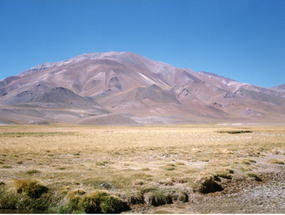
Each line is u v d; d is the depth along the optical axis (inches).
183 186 807.7
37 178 806.5
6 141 2170.3
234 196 792.3
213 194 802.8
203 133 3659.0
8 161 1145.4
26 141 2219.5
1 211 630.5
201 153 1590.8
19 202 661.3
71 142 2204.7
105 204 657.0
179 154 1549.0
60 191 701.9
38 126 5925.2
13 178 771.4
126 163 1131.3
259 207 696.4
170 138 2797.7
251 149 1824.6
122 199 691.4
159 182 824.9
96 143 2153.1
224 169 1024.2
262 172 1056.8
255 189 863.1
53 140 2386.8
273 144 2185.0
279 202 737.0
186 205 709.9
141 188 755.4
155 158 1387.8
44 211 644.1
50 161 1196.5
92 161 1241.4
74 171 932.0
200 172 943.7
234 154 1531.7
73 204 650.8
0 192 677.9
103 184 771.4
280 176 1025.5
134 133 3651.6
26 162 1143.6
